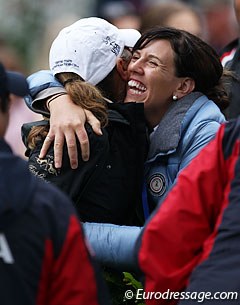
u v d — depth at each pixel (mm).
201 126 7090
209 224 6219
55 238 5480
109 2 14695
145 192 7160
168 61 7168
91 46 7250
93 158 6906
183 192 6230
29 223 5438
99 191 7020
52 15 15555
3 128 5680
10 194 5398
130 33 7527
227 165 6188
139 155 7074
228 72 7785
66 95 7160
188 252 6180
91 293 5566
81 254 5547
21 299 5383
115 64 7332
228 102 7543
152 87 7184
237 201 6020
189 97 7223
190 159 7031
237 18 8609
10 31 15273
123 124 7047
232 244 5969
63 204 5570
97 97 7078
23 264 5398
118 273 7129
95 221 7066
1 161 5453
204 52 7250
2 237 5395
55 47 7352
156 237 6199
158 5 10609
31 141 7145
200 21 11289
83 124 6922
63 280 5496
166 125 7137
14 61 13094
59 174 6910
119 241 6863
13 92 5707
